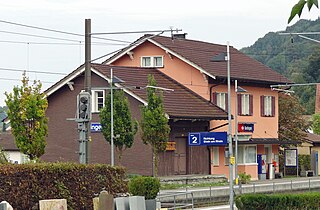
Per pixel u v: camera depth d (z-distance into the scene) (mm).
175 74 63438
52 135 59281
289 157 71688
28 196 23734
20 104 43406
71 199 25172
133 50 65188
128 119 50750
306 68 113250
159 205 28062
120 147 50906
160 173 55219
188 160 58219
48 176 24438
